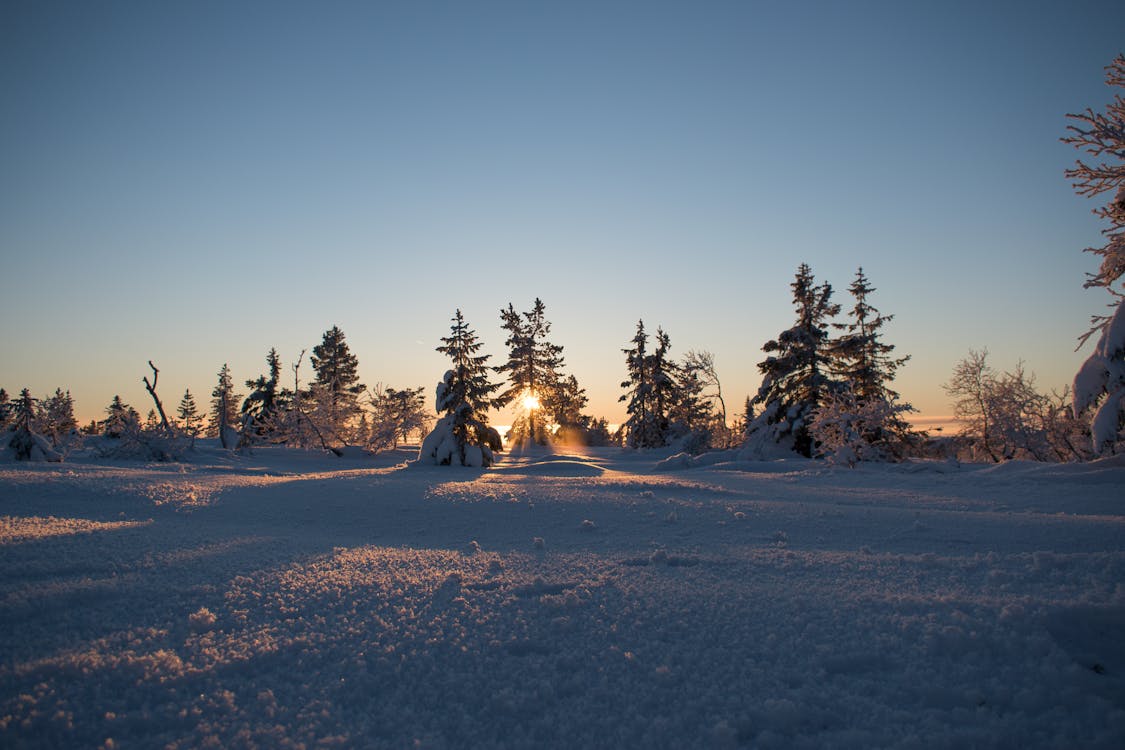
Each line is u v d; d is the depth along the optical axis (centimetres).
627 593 512
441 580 565
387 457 4025
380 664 378
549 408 5847
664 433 5125
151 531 796
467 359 3008
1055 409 2850
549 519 1027
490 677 362
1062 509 1101
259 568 607
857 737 296
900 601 468
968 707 325
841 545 765
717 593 511
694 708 324
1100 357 1728
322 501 1212
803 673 360
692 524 952
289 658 386
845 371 3600
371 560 659
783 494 1402
